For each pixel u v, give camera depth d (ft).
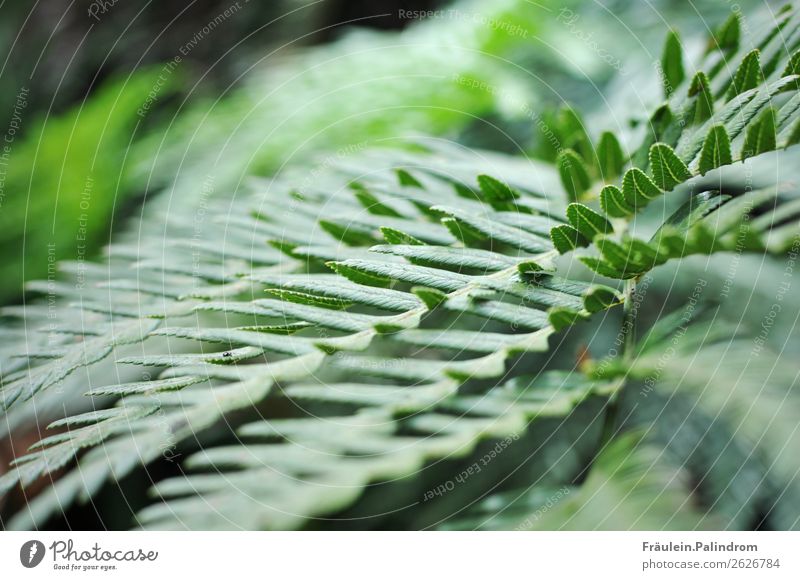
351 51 3.41
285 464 1.08
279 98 3.07
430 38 3.17
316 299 1.12
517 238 1.16
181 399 1.08
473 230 1.16
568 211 1.13
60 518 1.95
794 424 1.16
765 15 1.29
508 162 1.61
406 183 1.32
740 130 1.13
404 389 1.09
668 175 1.13
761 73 1.18
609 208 1.14
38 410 1.27
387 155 1.41
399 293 1.12
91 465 1.12
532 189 1.33
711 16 2.47
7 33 5.26
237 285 1.22
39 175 3.11
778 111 1.13
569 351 1.75
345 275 1.12
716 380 1.17
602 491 1.13
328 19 4.96
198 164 2.96
